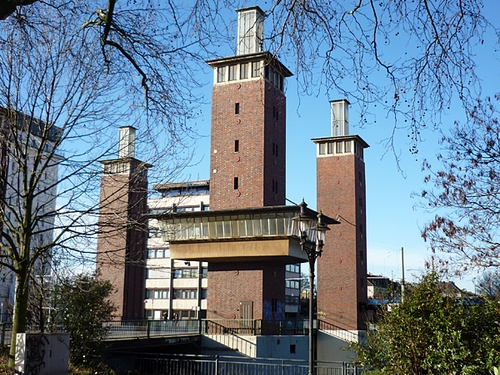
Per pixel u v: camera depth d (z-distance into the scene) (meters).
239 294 46.44
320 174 71.25
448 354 14.38
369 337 17.36
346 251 67.56
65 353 15.52
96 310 26.72
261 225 43.19
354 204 68.69
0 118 17.20
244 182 47.91
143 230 18.69
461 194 16.34
